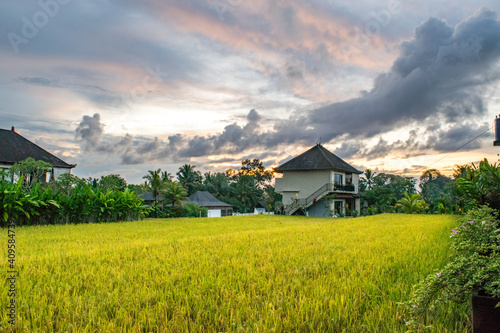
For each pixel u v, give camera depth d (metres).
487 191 13.40
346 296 4.05
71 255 6.72
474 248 3.51
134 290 4.34
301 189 39.81
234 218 25.00
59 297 3.96
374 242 8.73
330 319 3.41
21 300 3.89
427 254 6.76
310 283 4.71
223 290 4.27
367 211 40.56
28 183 27.14
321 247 7.80
